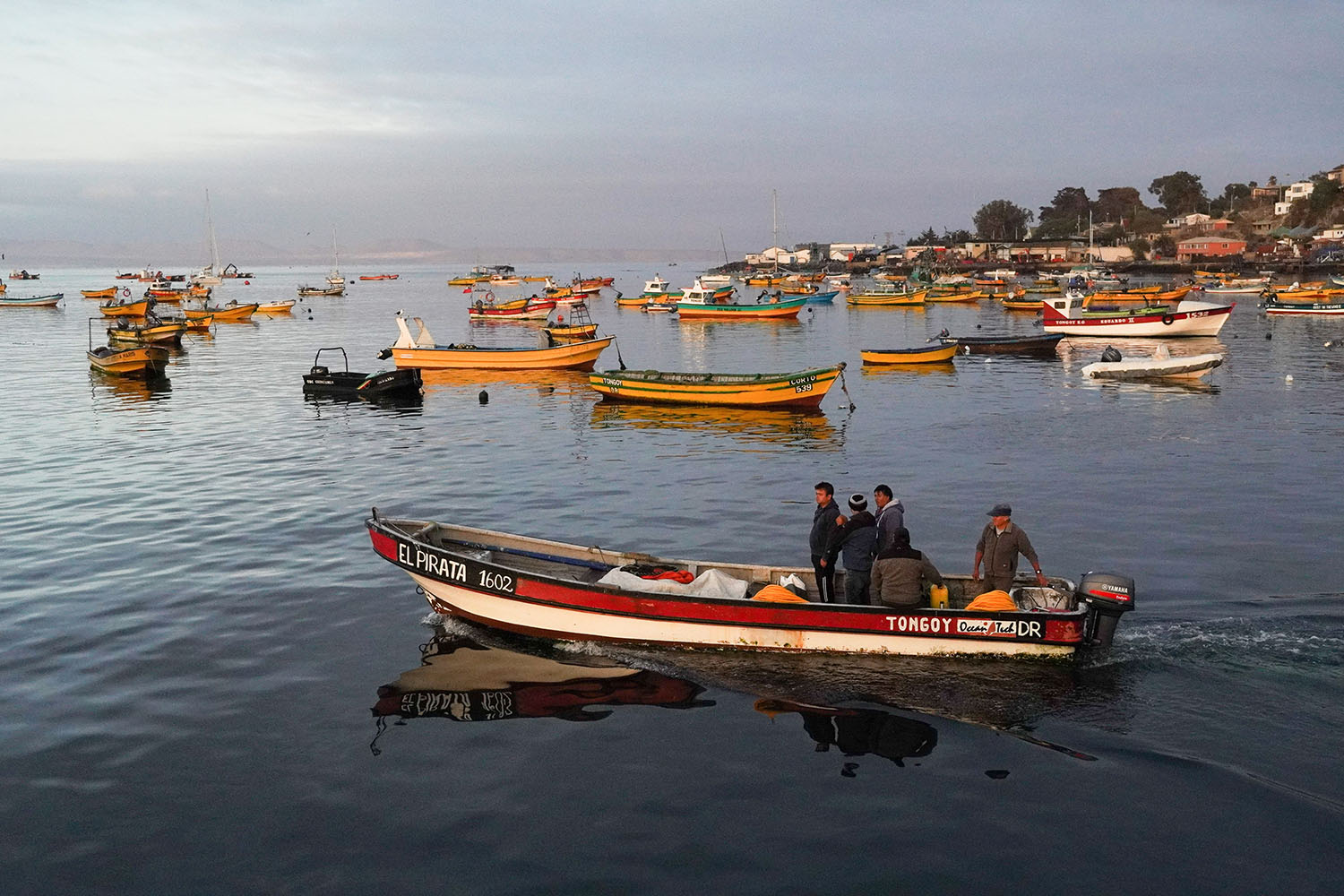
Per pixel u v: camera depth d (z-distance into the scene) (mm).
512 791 9555
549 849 8586
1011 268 177625
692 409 36812
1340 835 8562
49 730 10867
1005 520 12773
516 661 12852
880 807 9203
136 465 26000
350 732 10836
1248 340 62406
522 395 41594
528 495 22297
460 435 30953
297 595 15414
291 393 41812
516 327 90250
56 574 16484
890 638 12539
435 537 15047
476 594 13758
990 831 8781
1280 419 31281
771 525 19328
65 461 26703
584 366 50906
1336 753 9961
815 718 11117
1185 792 9312
